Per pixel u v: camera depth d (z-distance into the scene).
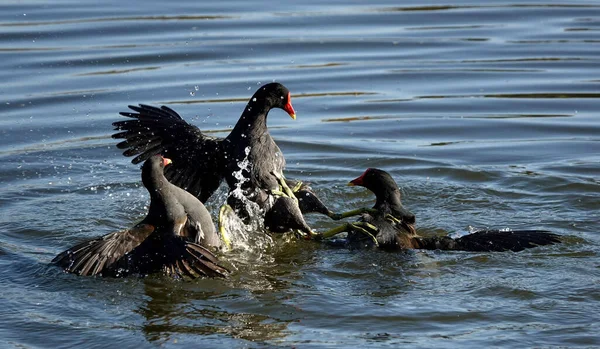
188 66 19.41
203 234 11.05
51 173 14.52
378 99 18.06
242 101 17.59
